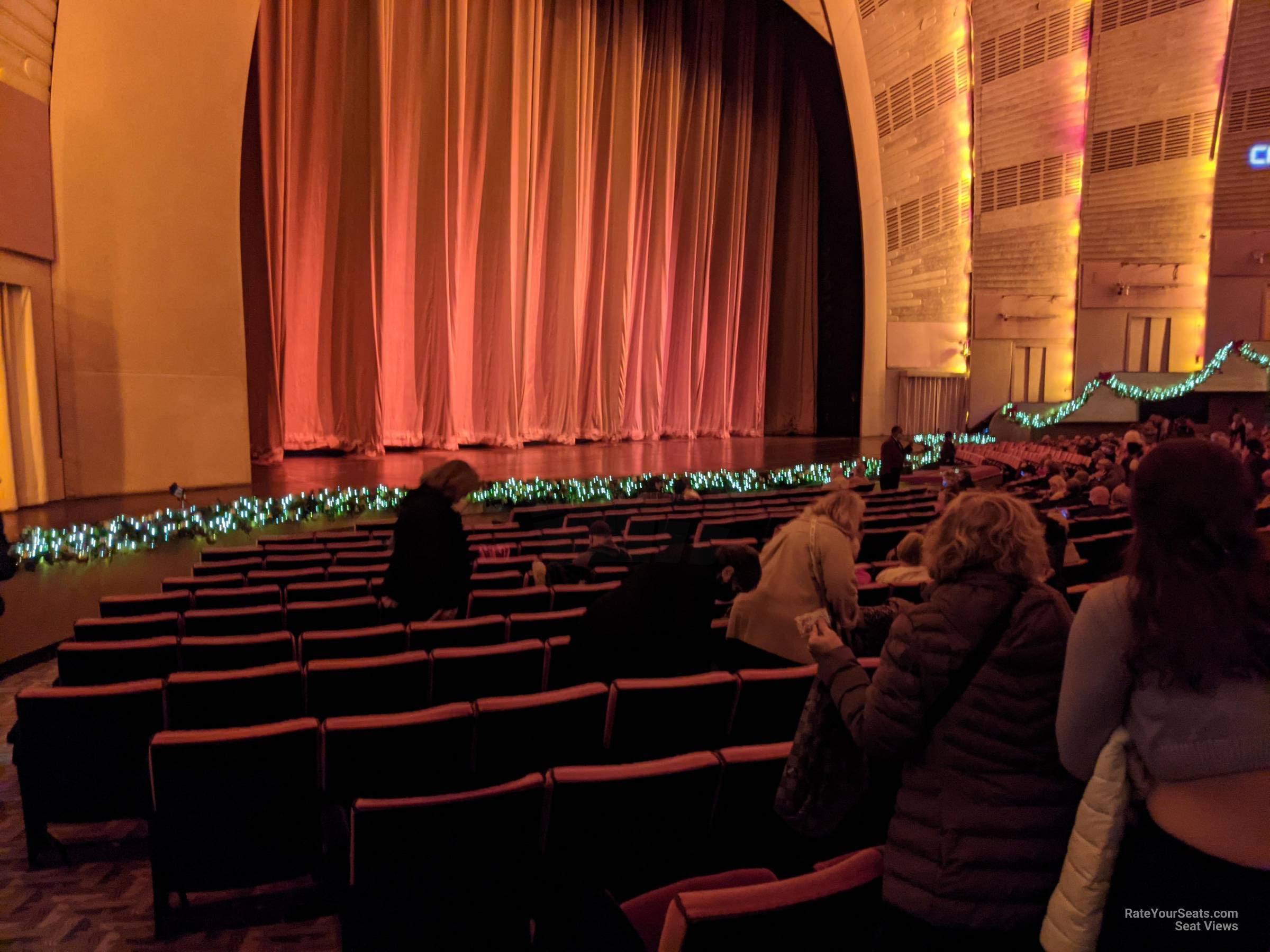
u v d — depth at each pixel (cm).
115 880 274
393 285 1588
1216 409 2283
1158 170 2380
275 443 1391
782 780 182
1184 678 120
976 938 144
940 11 2253
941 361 2480
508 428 1777
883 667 154
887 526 782
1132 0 2314
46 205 916
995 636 147
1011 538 151
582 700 262
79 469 971
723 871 224
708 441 2214
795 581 324
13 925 249
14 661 544
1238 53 2281
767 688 276
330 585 485
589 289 1977
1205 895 121
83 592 673
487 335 1759
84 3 937
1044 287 2470
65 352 951
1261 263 2353
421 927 202
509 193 1734
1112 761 129
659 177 2084
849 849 235
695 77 2120
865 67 2247
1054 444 2070
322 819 246
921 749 152
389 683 307
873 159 2328
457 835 198
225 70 1081
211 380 1099
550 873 209
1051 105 2395
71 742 273
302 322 1474
